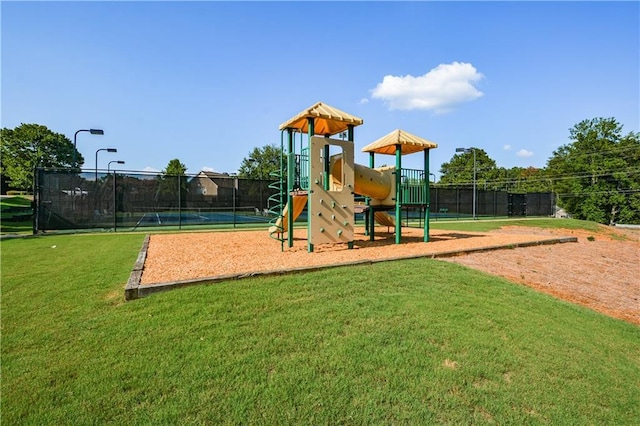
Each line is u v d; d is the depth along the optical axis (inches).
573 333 147.7
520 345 129.4
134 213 543.2
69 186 499.5
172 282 170.9
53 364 103.8
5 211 767.7
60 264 238.5
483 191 1048.8
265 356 110.5
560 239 421.7
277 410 87.4
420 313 149.0
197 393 92.1
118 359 106.7
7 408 85.1
